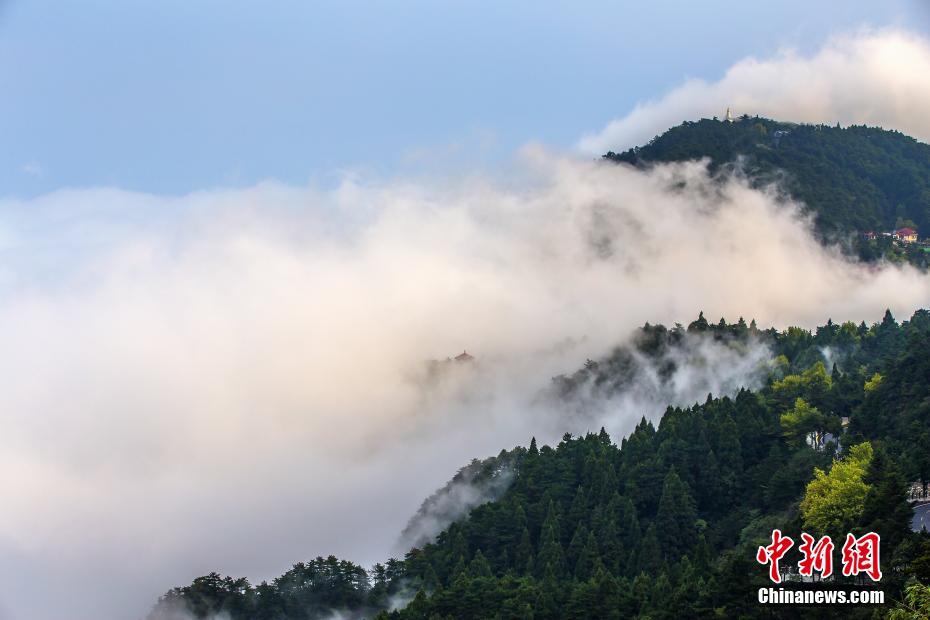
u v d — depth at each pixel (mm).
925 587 130250
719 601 183500
